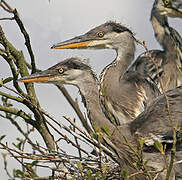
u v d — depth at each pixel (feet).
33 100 33.30
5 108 33.30
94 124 31.30
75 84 33.91
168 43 44.42
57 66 34.45
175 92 33.01
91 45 39.81
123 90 38.27
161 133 30.78
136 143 30.58
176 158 30.37
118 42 39.65
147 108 32.89
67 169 31.48
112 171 30.42
